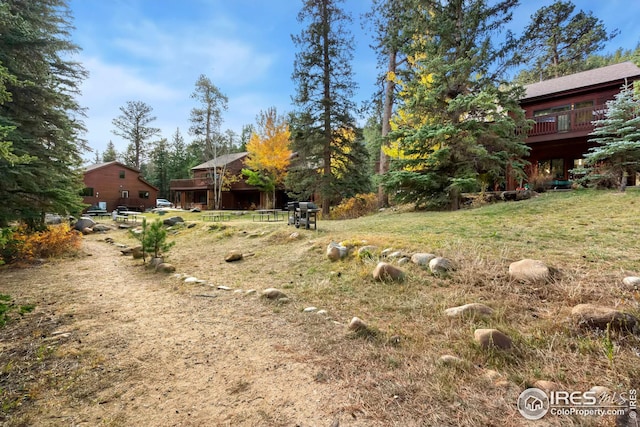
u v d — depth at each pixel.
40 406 1.87
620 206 6.21
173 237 10.04
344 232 6.62
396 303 3.36
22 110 7.31
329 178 13.90
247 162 21.97
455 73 9.24
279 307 3.56
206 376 2.20
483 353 2.26
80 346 2.67
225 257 6.41
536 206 7.41
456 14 10.33
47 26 8.30
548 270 3.29
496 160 9.04
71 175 8.71
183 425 1.70
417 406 1.78
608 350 2.05
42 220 8.22
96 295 4.25
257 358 2.44
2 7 6.12
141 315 3.45
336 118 13.96
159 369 2.30
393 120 12.09
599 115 10.37
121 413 1.80
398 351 2.42
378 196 13.45
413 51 10.66
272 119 20.80
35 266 6.25
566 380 1.92
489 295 3.20
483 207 8.68
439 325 2.79
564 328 2.45
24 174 6.68
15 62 6.96
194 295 4.16
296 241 6.64
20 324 3.18
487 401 1.78
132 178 30.08
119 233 12.38
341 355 2.41
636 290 2.75
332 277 4.38
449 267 3.87
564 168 12.66
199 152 38.66
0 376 2.20
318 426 1.66
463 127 8.88
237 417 1.76
